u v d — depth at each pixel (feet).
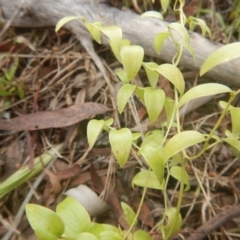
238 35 1.65
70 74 1.53
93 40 1.55
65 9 1.49
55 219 0.96
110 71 1.53
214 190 1.42
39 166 1.38
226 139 0.95
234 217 1.29
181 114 1.46
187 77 1.54
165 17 1.66
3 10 1.53
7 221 1.32
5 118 1.47
